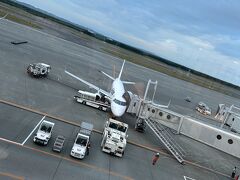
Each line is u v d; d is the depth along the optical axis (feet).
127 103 231.50
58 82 305.73
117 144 174.70
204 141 131.95
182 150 220.02
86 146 162.50
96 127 213.46
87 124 182.09
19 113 196.95
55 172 139.74
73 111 232.12
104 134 189.47
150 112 223.71
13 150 148.36
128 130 227.61
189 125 145.28
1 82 248.52
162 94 448.24
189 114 361.71
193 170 189.78
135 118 260.42
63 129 192.65
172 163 190.70
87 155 166.40
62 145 159.94
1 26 615.98
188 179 174.60
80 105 252.21
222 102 604.49
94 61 561.84
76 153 157.79
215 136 127.24
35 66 296.30
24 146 155.53
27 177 129.08
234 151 119.24
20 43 469.98
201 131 135.03
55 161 149.89
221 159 226.99
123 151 177.47
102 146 181.27
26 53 407.85
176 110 361.30
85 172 147.84
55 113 216.54
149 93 420.36
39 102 228.63
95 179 143.95
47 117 204.44
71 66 421.59
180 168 186.80
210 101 558.97
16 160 140.05
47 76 316.19
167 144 207.51
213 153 235.40
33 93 245.65
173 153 199.82
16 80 267.18
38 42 560.61
